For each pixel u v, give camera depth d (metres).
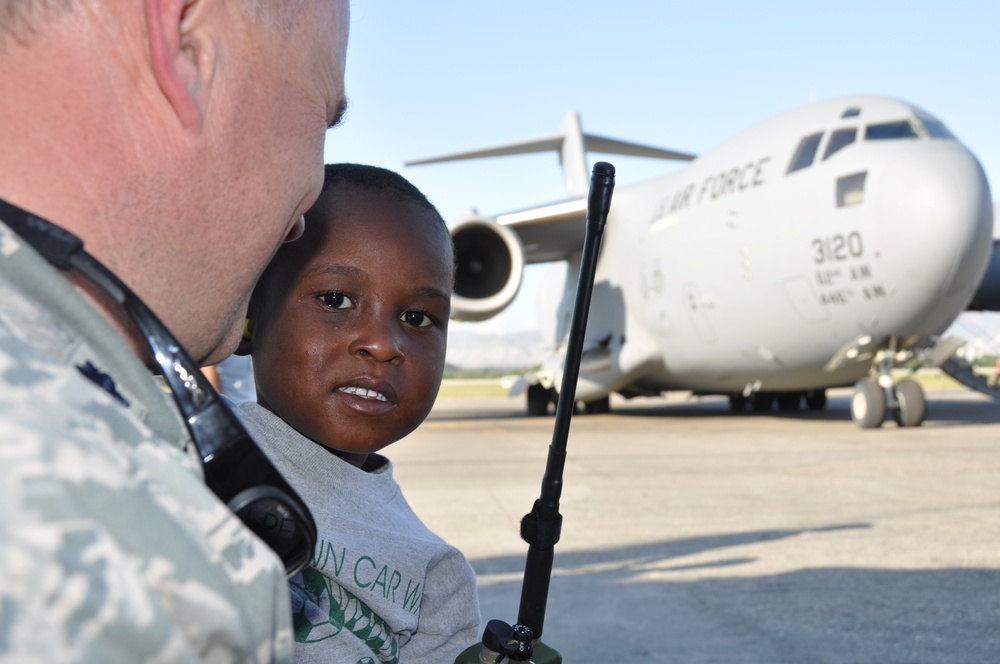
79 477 0.27
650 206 11.26
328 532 0.86
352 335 0.89
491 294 10.74
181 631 0.30
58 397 0.30
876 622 2.87
